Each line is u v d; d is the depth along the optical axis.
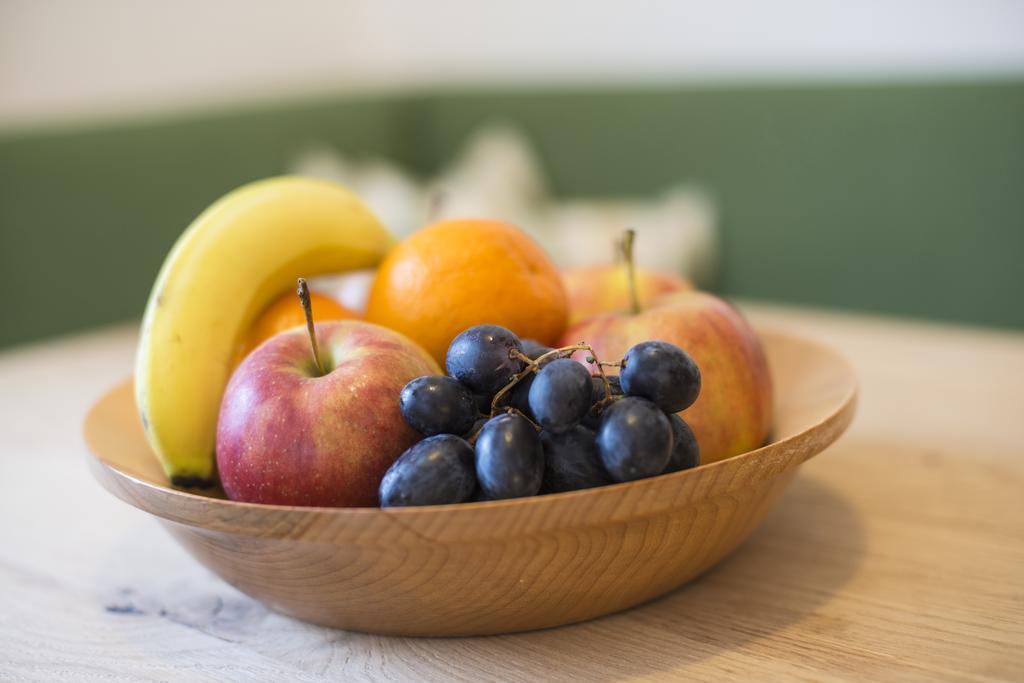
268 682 0.33
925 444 0.50
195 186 1.35
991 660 0.33
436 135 1.75
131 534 0.45
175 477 0.42
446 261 0.41
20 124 1.21
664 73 1.59
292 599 0.35
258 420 0.35
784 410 0.46
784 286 1.40
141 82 1.43
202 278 0.43
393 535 0.31
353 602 0.34
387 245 0.49
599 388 0.34
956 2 1.28
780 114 1.36
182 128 1.34
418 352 0.38
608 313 0.42
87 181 1.20
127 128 1.26
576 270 0.48
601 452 0.32
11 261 1.12
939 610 0.36
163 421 0.42
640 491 0.31
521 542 0.31
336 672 0.34
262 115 1.47
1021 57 1.24
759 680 0.32
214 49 1.55
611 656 0.34
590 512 0.31
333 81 1.81
